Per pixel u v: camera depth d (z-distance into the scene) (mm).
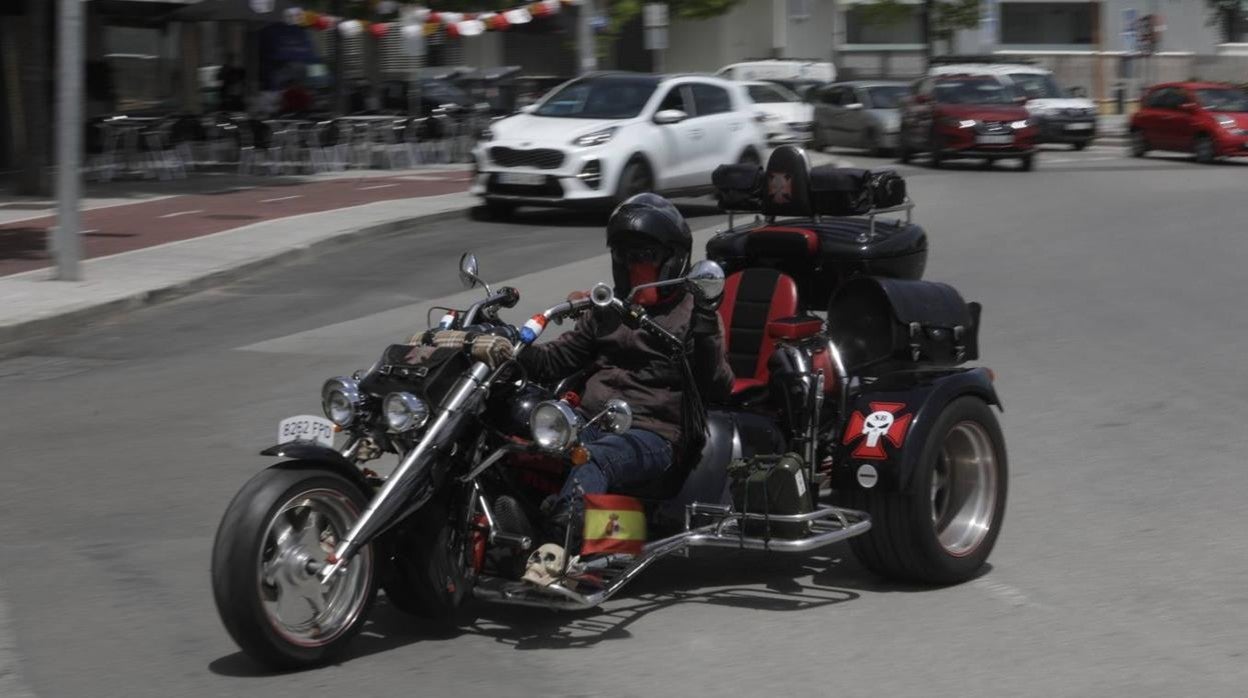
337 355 24375
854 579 13445
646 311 12211
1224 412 19891
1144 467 17156
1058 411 20016
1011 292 29953
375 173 58594
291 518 11016
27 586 13164
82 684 10836
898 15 103562
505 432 11711
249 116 61250
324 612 11133
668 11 76750
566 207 42125
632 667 11148
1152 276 32031
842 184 15383
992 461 13383
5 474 17219
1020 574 13406
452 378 11336
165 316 28844
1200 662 11141
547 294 30094
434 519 11305
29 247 36531
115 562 13875
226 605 10547
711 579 13477
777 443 13070
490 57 95375
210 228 39656
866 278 13453
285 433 11211
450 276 33031
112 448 18469
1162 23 106375
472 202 45594
